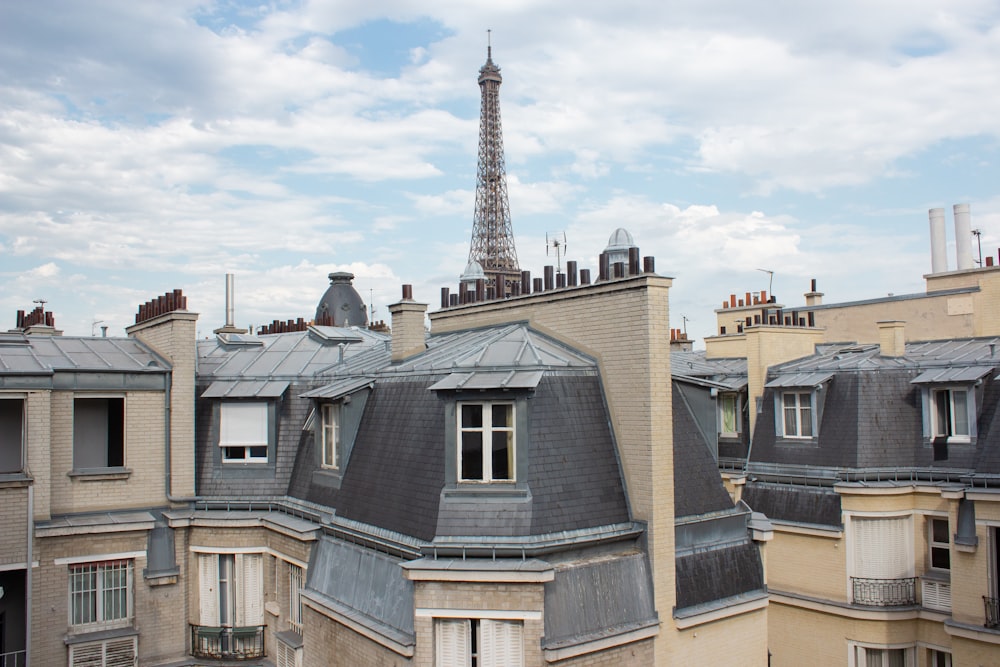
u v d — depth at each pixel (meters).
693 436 19.67
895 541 25.52
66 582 20.25
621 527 16.78
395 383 19.52
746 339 33.56
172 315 22.52
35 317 31.39
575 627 15.38
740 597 18.47
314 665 18.53
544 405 16.97
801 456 27.80
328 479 20.19
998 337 29.38
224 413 22.72
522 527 15.58
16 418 22.41
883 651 25.08
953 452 25.00
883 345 28.73
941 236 40.25
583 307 18.94
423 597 15.28
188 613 21.62
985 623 21.97
